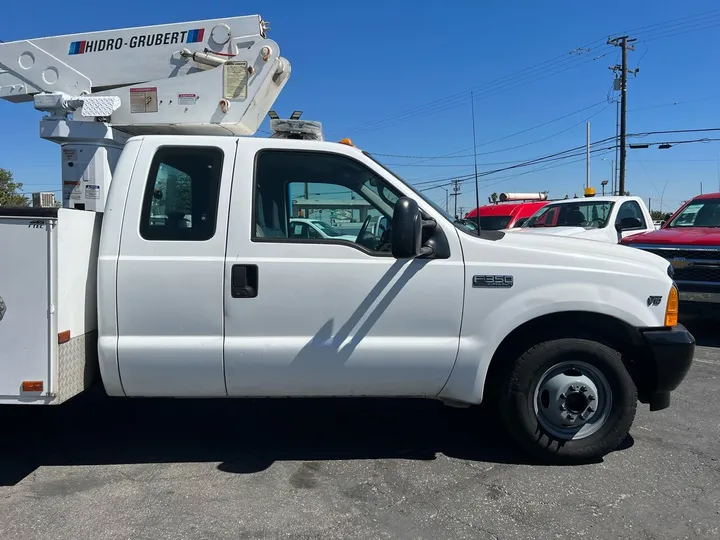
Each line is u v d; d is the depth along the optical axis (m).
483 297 3.61
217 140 3.66
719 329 8.24
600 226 9.18
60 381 3.33
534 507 3.26
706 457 3.91
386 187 3.71
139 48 4.38
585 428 3.77
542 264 3.65
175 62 4.34
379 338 3.59
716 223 8.12
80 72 4.48
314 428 4.50
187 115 4.20
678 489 3.47
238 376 3.58
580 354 3.69
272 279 3.52
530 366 3.69
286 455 3.99
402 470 3.74
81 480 3.62
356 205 3.76
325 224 3.76
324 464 3.84
